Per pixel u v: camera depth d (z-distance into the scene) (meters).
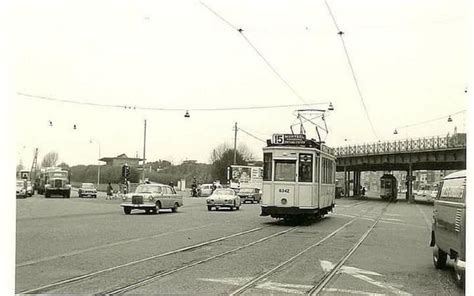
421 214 39.66
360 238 19.64
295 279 10.69
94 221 25.48
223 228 22.47
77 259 12.85
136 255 13.69
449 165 77.19
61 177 65.19
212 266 12.12
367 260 13.82
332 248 16.16
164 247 15.47
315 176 25.42
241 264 12.49
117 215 30.95
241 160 104.12
